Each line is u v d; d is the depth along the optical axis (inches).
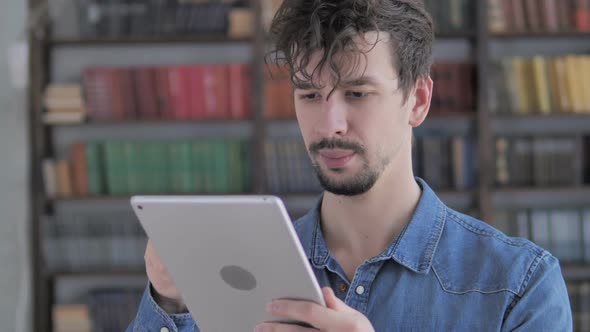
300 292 42.3
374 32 45.2
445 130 160.1
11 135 153.9
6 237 153.6
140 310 50.9
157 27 153.3
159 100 152.8
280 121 153.6
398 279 49.8
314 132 46.1
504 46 162.1
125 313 152.3
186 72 152.5
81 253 152.3
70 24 156.5
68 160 156.6
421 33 48.4
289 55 46.8
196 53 161.6
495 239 50.4
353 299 49.8
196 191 152.0
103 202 161.8
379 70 45.3
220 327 47.5
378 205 49.7
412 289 49.4
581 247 151.8
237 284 44.1
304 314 42.1
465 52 161.2
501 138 152.4
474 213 152.5
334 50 44.5
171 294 49.4
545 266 49.0
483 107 150.3
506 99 152.1
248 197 40.1
